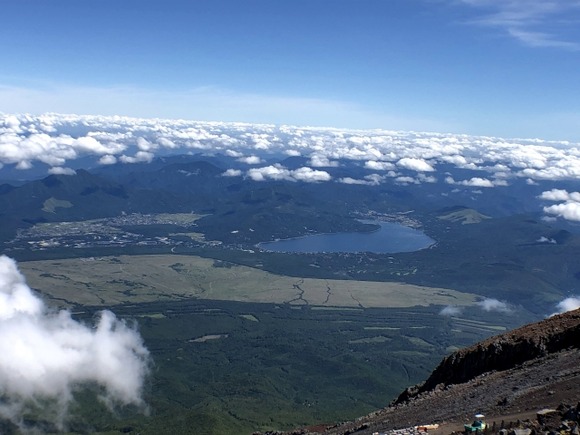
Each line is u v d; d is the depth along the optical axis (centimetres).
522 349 7400
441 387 7812
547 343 7262
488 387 6444
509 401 5391
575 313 7919
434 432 4944
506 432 4103
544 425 4162
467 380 7694
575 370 5744
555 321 7788
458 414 5672
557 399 4922
